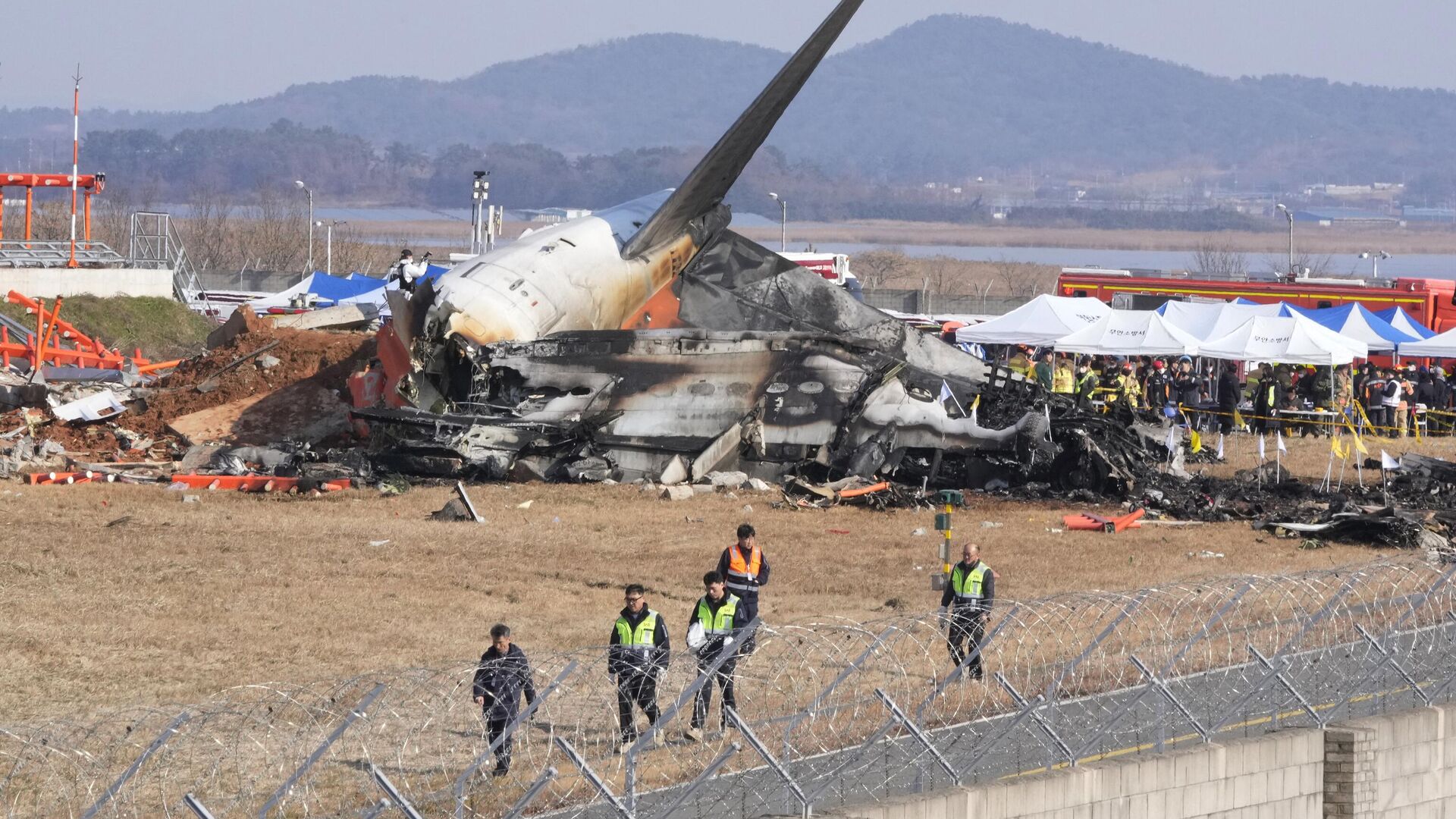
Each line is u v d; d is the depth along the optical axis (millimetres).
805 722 57938
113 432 167500
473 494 139625
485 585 100000
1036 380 189125
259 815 51469
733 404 153500
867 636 67375
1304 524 128125
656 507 134375
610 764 56156
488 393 156875
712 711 60188
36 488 138500
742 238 191500
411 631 86688
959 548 116500
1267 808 62031
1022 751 58188
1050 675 63500
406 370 157000
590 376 156125
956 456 151750
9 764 58656
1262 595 74875
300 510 129875
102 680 75062
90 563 104625
